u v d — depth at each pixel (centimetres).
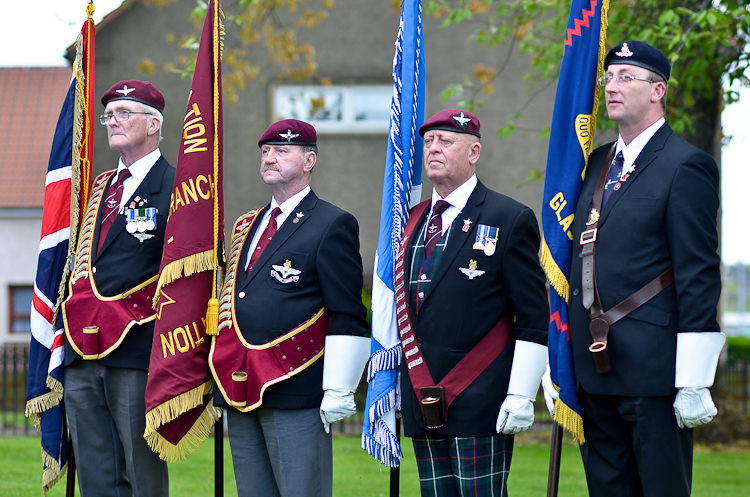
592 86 784
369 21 2888
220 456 874
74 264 910
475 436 764
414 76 844
